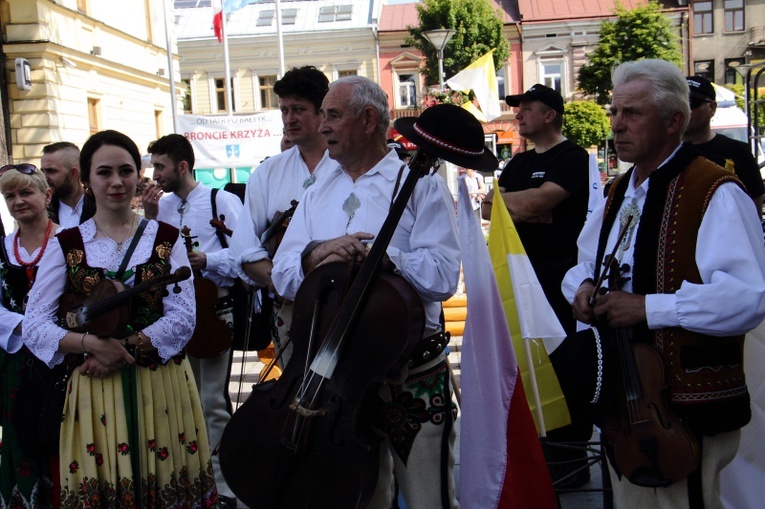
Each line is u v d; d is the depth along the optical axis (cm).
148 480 304
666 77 247
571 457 403
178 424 315
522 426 297
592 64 3378
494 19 3331
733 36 3969
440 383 285
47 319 304
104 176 305
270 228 348
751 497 321
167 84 2383
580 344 276
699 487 242
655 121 247
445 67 3275
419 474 281
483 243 299
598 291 260
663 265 242
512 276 344
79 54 1848
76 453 300
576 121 3053
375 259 261
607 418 247
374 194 290
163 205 447
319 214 302
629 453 241
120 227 313
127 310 294
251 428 274
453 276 279
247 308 420
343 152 292
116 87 2061
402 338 254
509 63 3816
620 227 261
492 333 295
